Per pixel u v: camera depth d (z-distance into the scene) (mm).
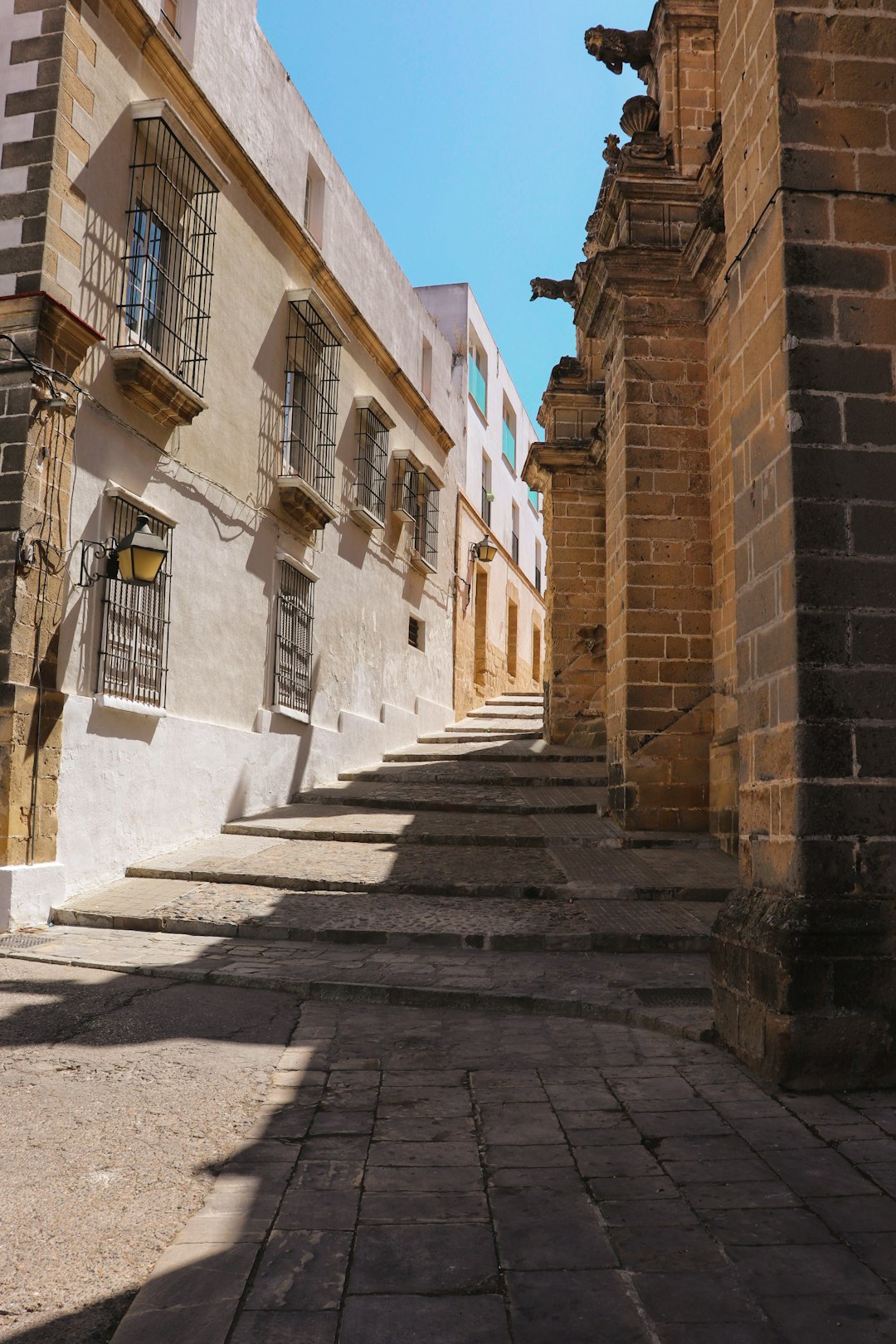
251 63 12453
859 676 4719
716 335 11227
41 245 8352
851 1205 3156
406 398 18422
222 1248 2840
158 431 10070
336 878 9102
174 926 7852
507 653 27922
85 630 8844
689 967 6801
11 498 7992
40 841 8164
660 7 11984
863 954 4484
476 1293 2596
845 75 5105
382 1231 2955
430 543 19750
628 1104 4180
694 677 11289
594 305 12484
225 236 11656
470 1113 4070
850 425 4875
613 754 11953
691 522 11453
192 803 10734
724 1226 2994
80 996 5906
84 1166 3463
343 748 15047
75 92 8773
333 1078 4527
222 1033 5262
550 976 6469
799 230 4973
